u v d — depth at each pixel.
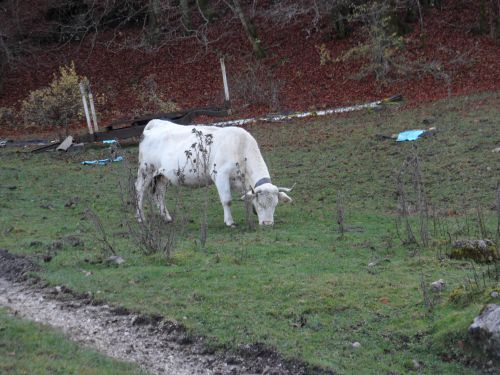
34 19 43.31
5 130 32.53
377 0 34.09
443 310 7.66
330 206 14.27
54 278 9.31
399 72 31.78
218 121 28.30
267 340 7.28
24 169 20.22
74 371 6.49
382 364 6.79
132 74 39.75
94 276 9.37
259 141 22.59
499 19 34.53
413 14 37.50
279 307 8.12
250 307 8.14
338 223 11.88
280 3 37.88
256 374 6.85
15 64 41.00
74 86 28.44
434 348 7.01
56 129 31.31
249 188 12.80
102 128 29.03
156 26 42.50
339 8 37.19
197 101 34.00
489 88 28.34
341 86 32.44
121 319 8.08
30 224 12.99
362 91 31.17
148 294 8.64
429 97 27.97
